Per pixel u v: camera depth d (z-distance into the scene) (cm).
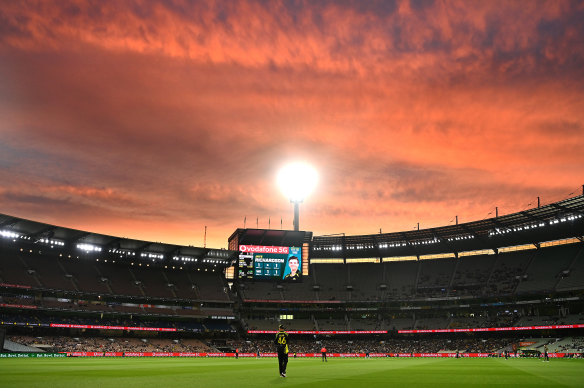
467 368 4350
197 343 10838
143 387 1959
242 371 3575
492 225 10850
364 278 12875
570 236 10806
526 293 10331
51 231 9400
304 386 2052
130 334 10594
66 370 3588
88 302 10162
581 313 9656
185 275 12350
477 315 11200
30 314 9281
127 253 11206
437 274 12300
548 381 2533
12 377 2623
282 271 11825
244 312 12100
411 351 10744
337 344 11406
